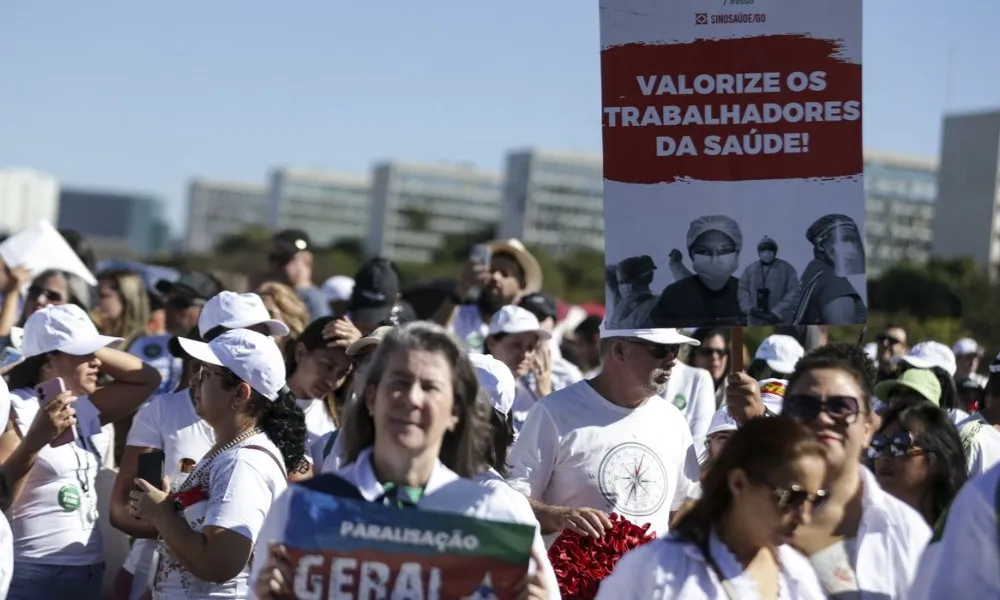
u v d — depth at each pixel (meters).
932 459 5.30
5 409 5.23
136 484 5.00
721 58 5.12
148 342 9.05
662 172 5.12
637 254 5.11
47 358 6.37
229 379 5.12
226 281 11.26
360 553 3.86
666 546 3.99
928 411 5.38
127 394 6.92
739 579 3.93
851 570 4.26
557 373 9.82
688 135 5.12
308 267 11.50
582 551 5.30
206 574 4.79
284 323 7.48
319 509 3.88
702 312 5.07
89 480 6.26
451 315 10.47
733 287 5.07
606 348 5.95
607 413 5.93
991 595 3.66
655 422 5.98
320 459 6.22
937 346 8.45
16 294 9.34
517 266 10.62
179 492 5.04
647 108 5.13
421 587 3.85
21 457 5.70
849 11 5.07
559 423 5.92
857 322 5.03
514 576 3.86
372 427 4.07
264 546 3.90
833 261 5.04
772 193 5.08
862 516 4.33
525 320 8.29
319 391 6.55
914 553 4.29
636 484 5.85
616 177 5.13
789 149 5.08
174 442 6.21
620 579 4.00
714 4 5.12
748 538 3.96
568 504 5.89
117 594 6.28
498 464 5.40
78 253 10.93
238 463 4.94
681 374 8.09
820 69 5.09
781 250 5.06
